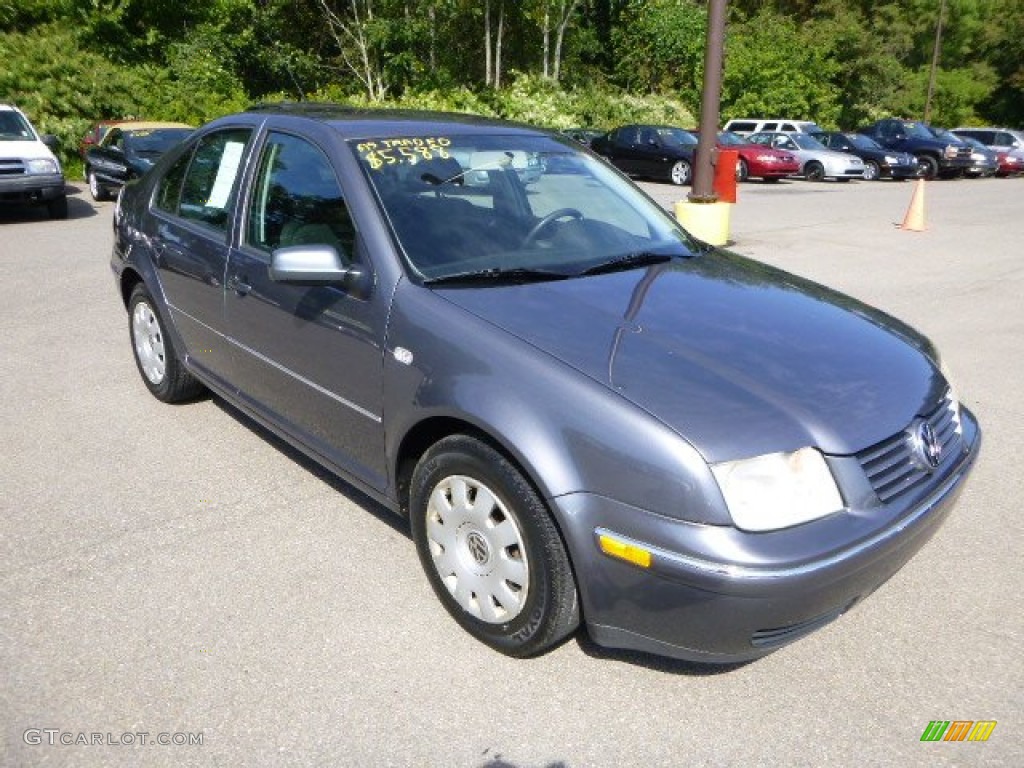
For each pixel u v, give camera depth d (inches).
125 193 203.6
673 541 90.9
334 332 127.2
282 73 1106.1
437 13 1139.9
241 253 149.3
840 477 95.8
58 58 768.3
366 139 137.6
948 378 124.5
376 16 1116.5
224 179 160.6
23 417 188.1
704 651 95.3
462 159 141.8
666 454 91.7
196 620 117.3
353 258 125.7
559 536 100.0
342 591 124.9
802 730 99.6
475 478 107.3
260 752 94.7
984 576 132.6
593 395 97.4
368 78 1097.4
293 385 140.8
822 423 97.3
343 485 157.8
